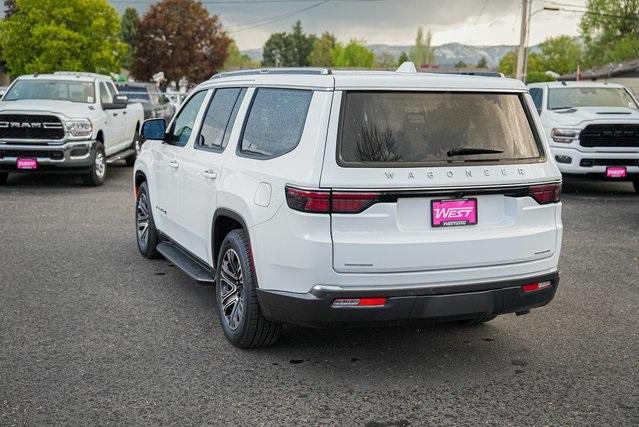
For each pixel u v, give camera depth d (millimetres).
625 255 8656
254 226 4875
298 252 4516
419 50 131125
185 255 6730
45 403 4371
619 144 13438
